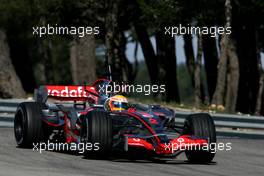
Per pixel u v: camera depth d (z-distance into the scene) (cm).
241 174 3309
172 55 9569
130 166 3331
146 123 3506
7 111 5241
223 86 7881
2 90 6925
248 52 10869
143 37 10662
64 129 3925
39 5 8200
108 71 3906
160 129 3494
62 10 8069
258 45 10106
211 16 7975
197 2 7756
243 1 9006
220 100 7919
